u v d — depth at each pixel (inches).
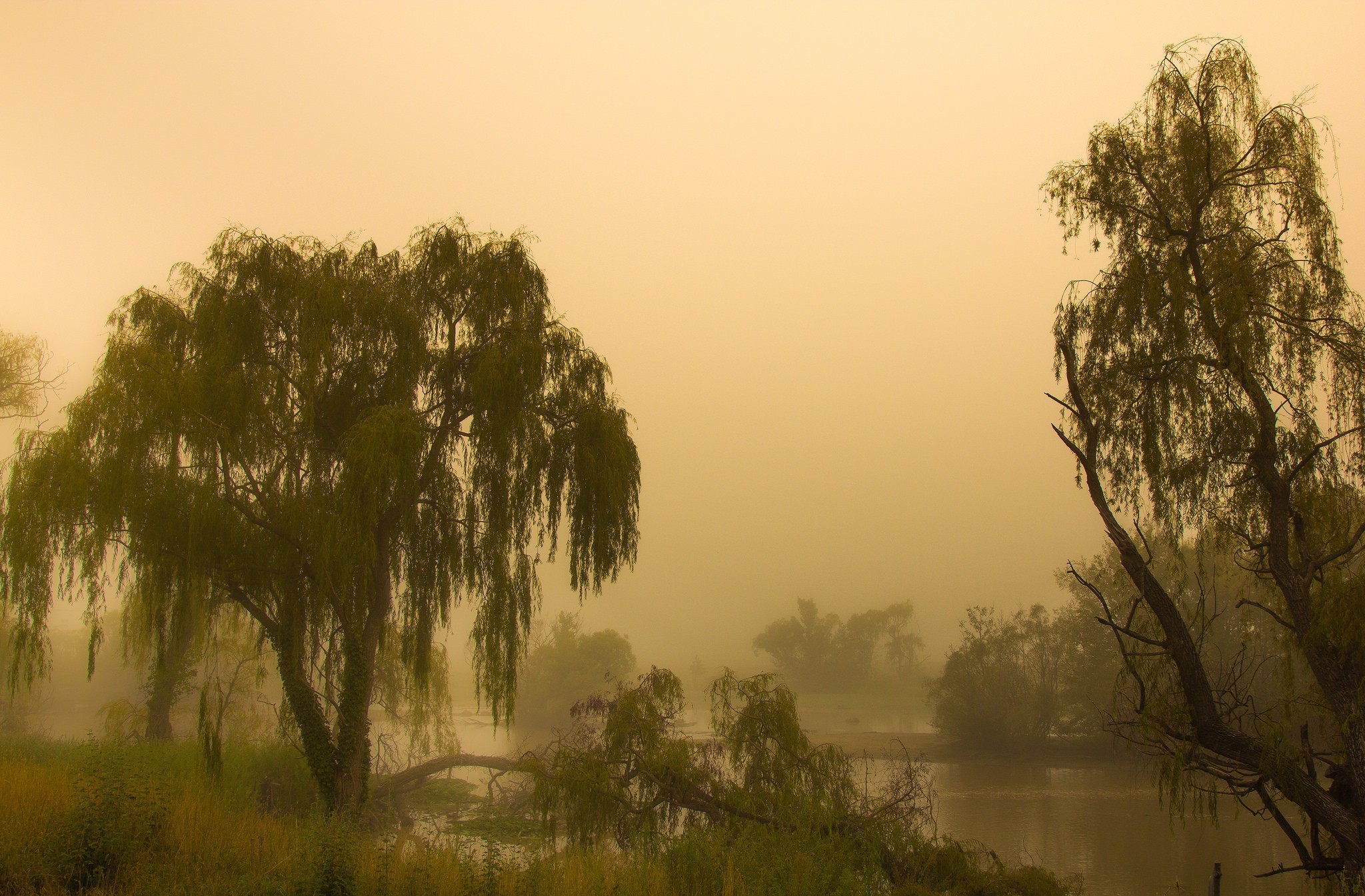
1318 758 449.4
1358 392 444.8
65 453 636.1
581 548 782.5
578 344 809.5
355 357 737.6
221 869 493.4
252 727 1109.1
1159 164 473.4
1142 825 1301.7
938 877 620.7
